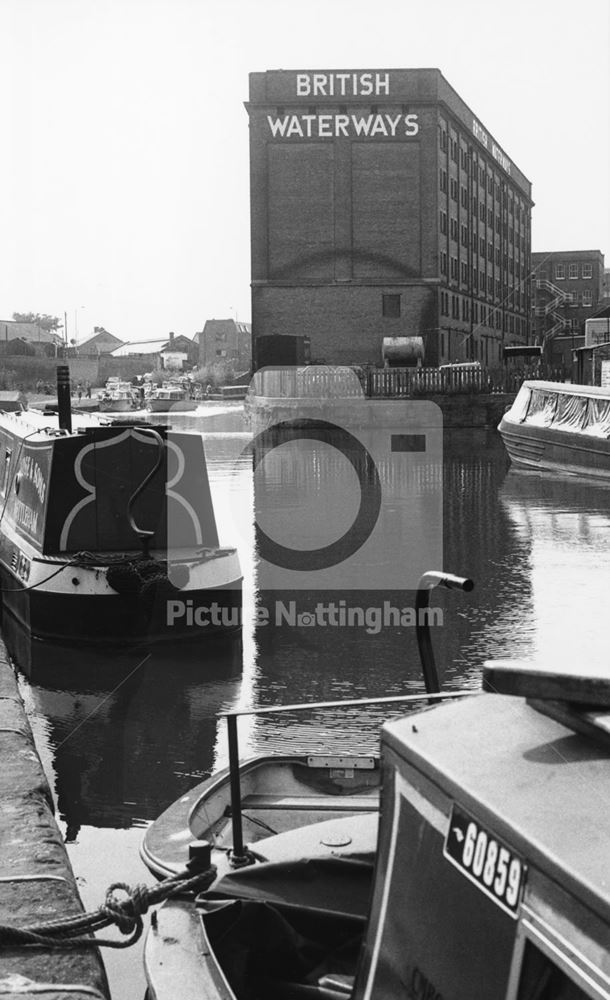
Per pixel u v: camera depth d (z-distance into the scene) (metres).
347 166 59.19
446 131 62.97
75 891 4.45
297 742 8.02
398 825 2.58
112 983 4.88
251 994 3.47
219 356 130.75
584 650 10.46
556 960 2.03
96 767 7.66
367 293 59.69
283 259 59.47
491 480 28.09
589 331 61.59
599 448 28.12
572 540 17.70
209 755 7.84
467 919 2.29
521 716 2.57
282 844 4.29
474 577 14.41
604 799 2.20
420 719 2.68
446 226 63.78
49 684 9.61
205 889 3.82
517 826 2.18
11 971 3.66
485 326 78.25
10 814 5.25
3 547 13.13
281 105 58.53
